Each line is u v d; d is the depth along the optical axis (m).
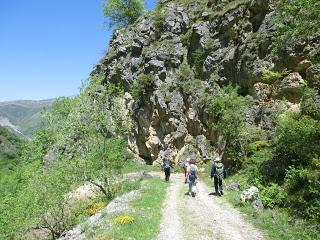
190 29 57.72
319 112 24.72
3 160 112.81
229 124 36.62
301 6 20.50
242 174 31.19
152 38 63.44
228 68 45.81
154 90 57.91
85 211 31.80
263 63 39.22
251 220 18.45
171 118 54.16
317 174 18.78
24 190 34.34
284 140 24.11
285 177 21.25
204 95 48.75
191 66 55.31
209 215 19.75
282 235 15.80
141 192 26.64
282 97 36.06
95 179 33.59
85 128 35.44
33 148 44.34
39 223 34.28
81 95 38.06
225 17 48.19
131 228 16.66
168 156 53.94
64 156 35.09
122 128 38.16
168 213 20.33
